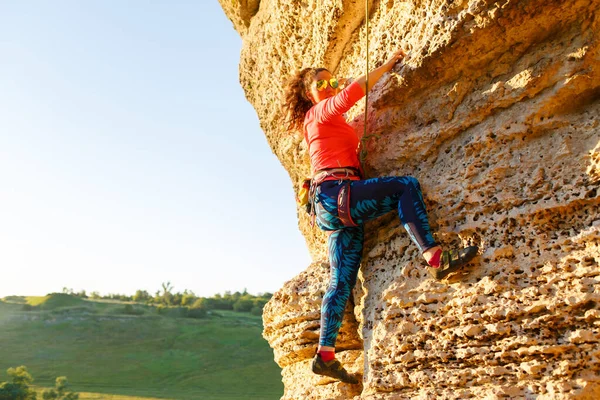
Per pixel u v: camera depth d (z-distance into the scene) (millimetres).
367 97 4461
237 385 91312
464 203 4156
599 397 3375
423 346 4074
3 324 126125
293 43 6000
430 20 4379
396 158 4672
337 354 5078
